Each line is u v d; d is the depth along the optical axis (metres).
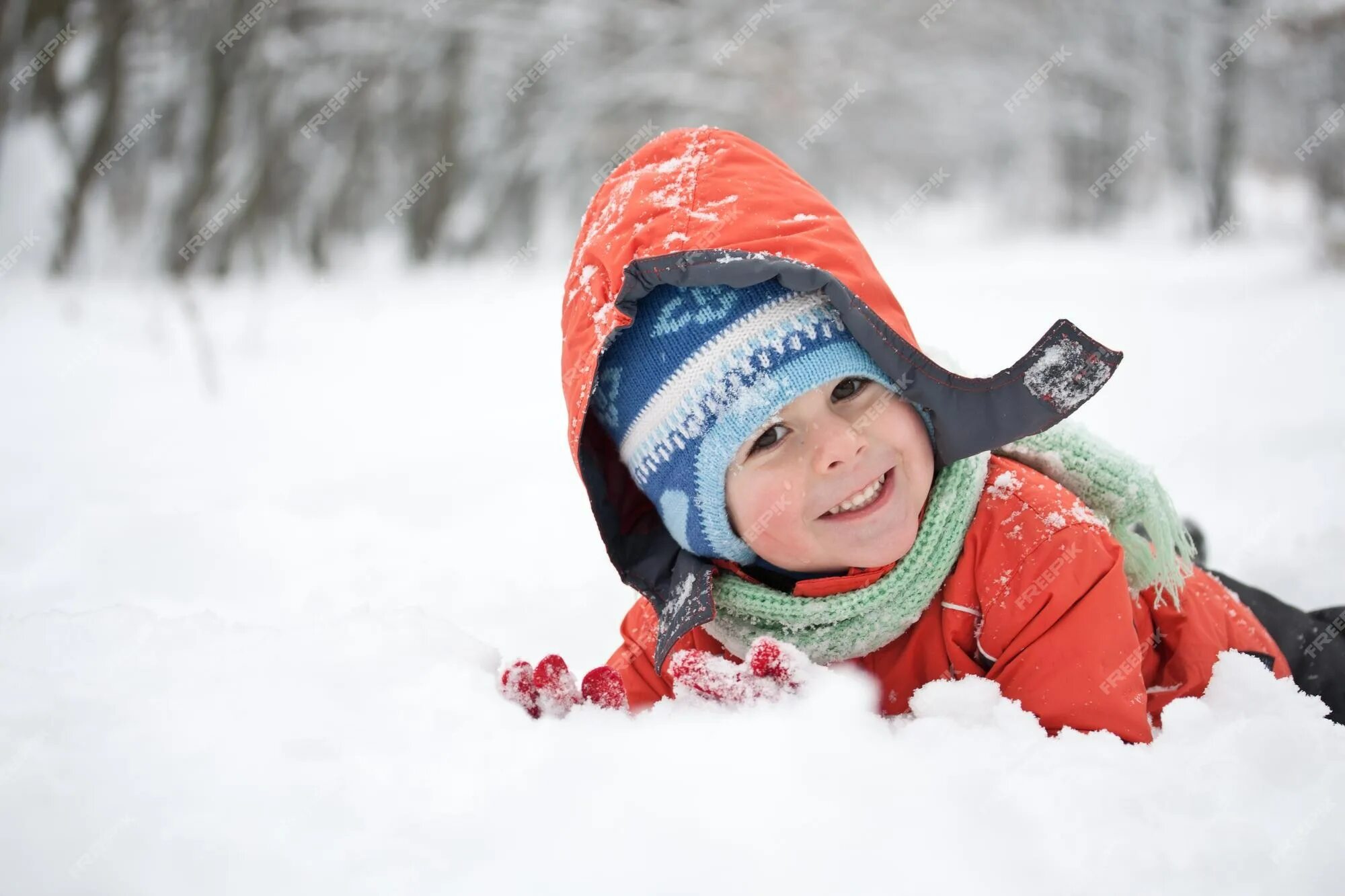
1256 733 1.34
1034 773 1.31
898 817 1.20
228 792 1.25
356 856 1.16
